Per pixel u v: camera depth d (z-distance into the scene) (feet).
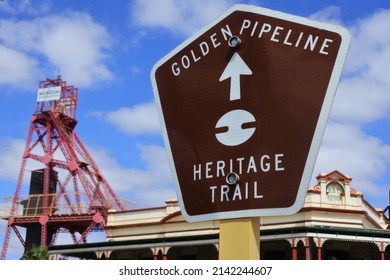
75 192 255.50
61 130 276.82
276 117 48.73
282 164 47.60
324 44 47.44
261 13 51.31
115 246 183.73
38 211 259.80
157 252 174.50
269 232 154.81
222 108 51.83
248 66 51.08
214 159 51.39
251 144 49.52
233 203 49.42
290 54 49.03
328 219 166.20
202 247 180.86
